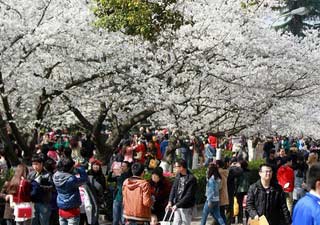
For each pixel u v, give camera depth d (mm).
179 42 13125
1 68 11211
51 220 9609
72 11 11648
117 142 14688
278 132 19719
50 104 14141
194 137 18328
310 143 27234
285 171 10883
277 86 15508
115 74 12750
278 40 15758
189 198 9125
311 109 18516
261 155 24484
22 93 12242
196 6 13859
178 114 14398
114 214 10500
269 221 6961
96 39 12078
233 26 13562
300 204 4477
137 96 13117
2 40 10727
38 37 10789
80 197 8875
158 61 13422
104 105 14414
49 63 11781
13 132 12758
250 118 16312
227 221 11578
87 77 12719
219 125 16938
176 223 9188
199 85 14406
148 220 8734
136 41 12711
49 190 9016
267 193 6977
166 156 15938
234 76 13961
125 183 8750
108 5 12242
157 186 9766
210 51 13719
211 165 10672
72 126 19484
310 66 15562
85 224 10289
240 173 11555
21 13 11375
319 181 4457
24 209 8539
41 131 16719
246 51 15023
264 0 15438
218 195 10703
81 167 9289
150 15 12406
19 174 8648
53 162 9508
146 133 21156
